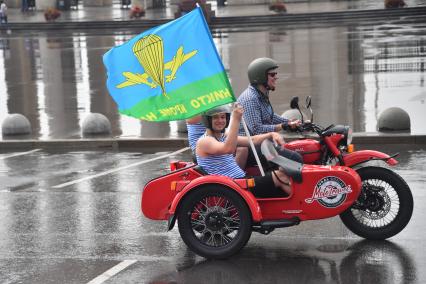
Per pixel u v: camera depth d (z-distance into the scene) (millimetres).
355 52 49188
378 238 13672
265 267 12609
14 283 12273
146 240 14445
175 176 13398
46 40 72688
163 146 25297
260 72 14070
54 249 14047
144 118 13250
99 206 17234
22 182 20234
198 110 12977
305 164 13594
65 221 16031
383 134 24234
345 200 12977
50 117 31719
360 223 13734
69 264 13148
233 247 12883
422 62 42844
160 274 12484
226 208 13086
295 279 11992
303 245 13695
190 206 12984
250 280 12039
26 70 49812
